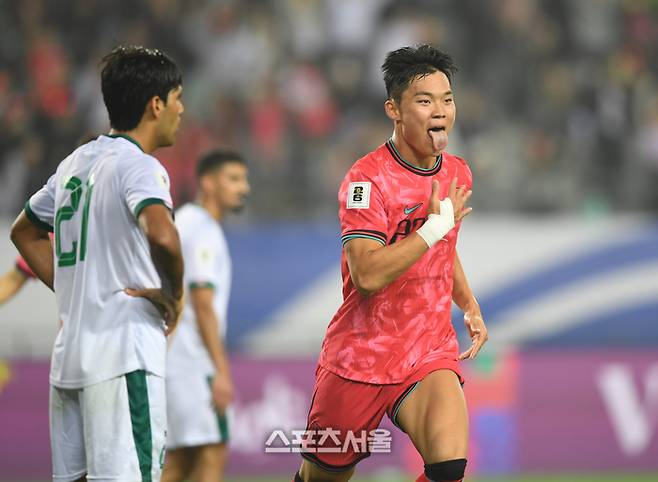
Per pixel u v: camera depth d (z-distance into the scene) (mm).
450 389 14961
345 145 44656
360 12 47125
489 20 47312
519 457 32531
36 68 44250
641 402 33219
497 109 45781
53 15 45750
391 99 15133
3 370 26562
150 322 14391
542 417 32781
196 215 22672
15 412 31391
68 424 14617
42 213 15484
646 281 34562
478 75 46688
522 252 34656
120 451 13984
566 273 34594
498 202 43062
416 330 15289
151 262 14484
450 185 14711
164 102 14844
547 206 43156
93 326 14234
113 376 14070
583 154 44625
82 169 14703
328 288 33969
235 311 33625
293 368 32781
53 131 42344
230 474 31797
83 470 14586
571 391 33000
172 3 46719
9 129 41562
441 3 47500
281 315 33781
